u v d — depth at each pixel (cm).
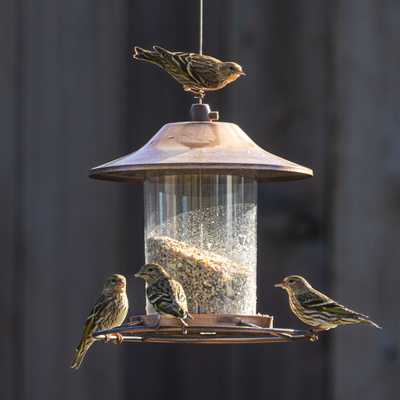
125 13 1608
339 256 1577
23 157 1595
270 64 1598
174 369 1592
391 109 1591
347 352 1570
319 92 1592
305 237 1582
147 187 1409
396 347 1568
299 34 1598
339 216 1580
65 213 1594
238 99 1595
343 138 1588
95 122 1598
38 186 1594
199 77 1374
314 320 1455
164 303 1345
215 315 1363
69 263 1590
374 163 1584
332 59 1595
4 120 1595
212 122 1361
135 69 1603
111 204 1595
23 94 1600
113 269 1591
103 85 1603
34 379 1579
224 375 1588
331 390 1570
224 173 1388
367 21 1596
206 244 1395
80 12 1612
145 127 1598
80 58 1605
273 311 1579
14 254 1584
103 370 1588
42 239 1590
